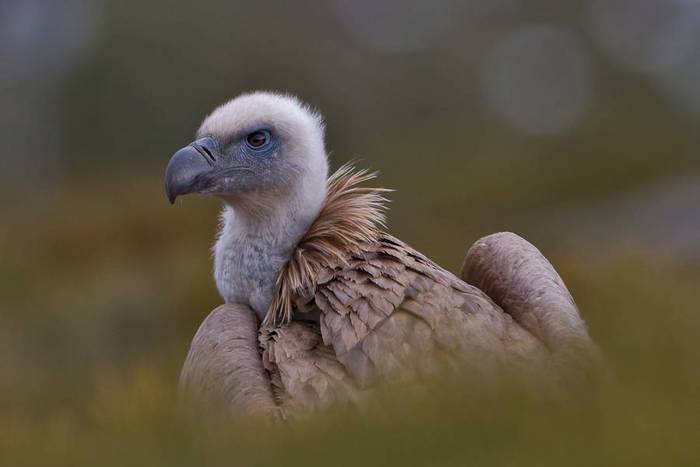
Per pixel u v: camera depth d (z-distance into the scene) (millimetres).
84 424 10477
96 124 46344
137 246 27203
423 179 45219
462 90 60844
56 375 17328
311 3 55031
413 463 5336
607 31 69000
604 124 53812
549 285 7746
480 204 41281
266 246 8344
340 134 48625
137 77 45844
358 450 5609
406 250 7781
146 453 6707
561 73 65188
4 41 48625
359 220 8016
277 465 5746
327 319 7176
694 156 45000
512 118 60281
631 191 39188
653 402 5371
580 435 5109
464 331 7105
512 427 5422
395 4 60594
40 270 26484
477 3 68125
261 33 47656
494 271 8062
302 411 6656
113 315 20828
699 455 4754
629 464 4781
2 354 19266
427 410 5949
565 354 7020
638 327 8055
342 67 52594
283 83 47531
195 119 45594
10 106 47188
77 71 46750
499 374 6445
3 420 12062
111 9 46906
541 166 44688
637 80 63812
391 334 6965
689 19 68812
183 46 46094
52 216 29641
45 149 46656
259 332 7637
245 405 6703
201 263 23797
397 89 57719
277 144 8523
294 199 8438
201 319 20984
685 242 24047
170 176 8594
